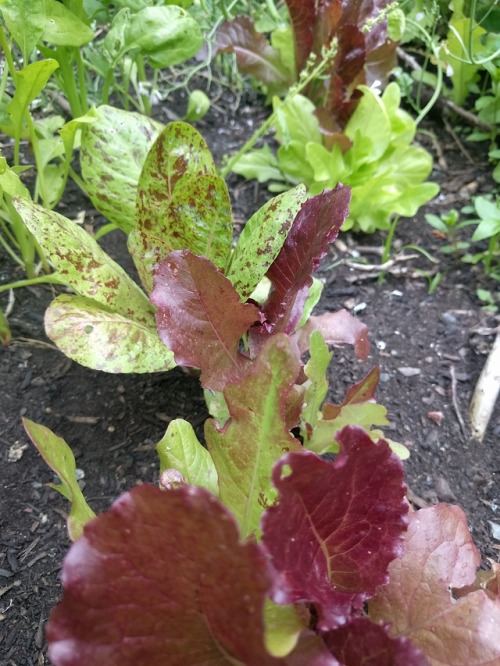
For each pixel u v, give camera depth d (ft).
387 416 1.33
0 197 1.27
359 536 0.76
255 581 0.52
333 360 1.43
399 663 0.67
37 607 1.00
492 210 1.48
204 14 2.01
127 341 1.09
